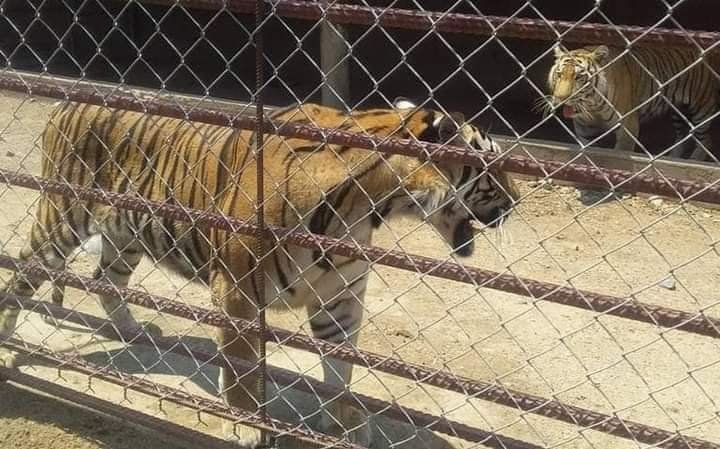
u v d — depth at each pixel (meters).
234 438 3.62
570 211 7.17
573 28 2.38
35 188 3.71
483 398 2.86
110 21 13.73
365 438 3.89
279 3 2.85
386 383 4.41
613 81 8.15
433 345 4.89
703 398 4.39
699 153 9.17
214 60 13.26
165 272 5.22
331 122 3.62
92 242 5.12
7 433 3.77
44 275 3.82
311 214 3.49
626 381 4.55
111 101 3.29
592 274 5.98
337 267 3.60
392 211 3.65
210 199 3.70
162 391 3.55
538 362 4.72
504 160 2.59
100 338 4.80
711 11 11.52
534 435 3.99
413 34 12.49
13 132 8.72
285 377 3.26
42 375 4.29
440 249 6.29
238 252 3.51
